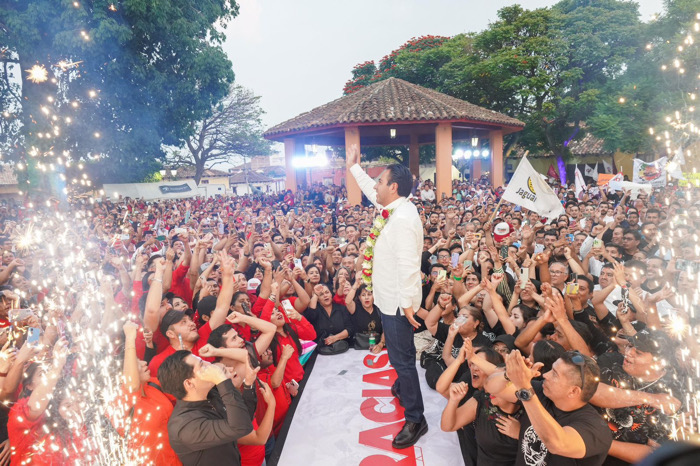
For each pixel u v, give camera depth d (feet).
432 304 21.34
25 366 12.65
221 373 9.77
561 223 34.53
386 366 18.45
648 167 54.44
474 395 12.11
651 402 10.82
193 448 9.50
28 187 65.41
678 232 22.89
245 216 53.98
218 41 85.25
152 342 15.43
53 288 19.67
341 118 60.59
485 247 25.45
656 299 14.30
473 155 94.22
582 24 96.63
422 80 109.81
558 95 98.58
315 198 88.02
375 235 12.76
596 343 16.30
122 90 74.02
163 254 32.40
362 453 12.78
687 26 66.95
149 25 72.95
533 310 16.78
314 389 16.76
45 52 68.74
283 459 12.67
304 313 21.75
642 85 75.41
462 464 12.23
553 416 9.57
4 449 11.68
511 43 100.94
